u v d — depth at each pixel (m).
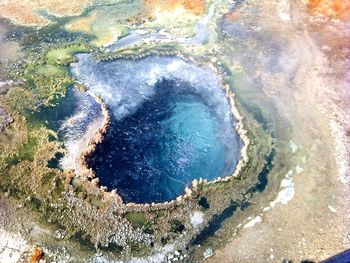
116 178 18.53
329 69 23.08
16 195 17.91
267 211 17.39
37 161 18.92
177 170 18.94
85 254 16.27
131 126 20.58
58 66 23.52
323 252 16.08
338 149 19.47
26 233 16.77
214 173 18.78
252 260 16.00
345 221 16.98
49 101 21.61
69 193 17.83
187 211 17.36
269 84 22.38
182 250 16.34
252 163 18.97
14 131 20.23
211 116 21.05
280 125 20.52
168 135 20.25
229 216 17.27
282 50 24.22
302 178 18.45
